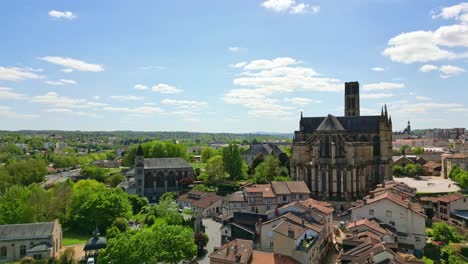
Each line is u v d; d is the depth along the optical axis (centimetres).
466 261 11275
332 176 19288
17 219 14950
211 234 14700
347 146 19275
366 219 12350
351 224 12188
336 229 14600
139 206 19538
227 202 16638
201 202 18712
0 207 15050
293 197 16838
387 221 12669
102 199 16300
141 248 9875
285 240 9950
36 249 12644
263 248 11244
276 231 10106
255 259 9550
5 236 12888
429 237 13050
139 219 17525
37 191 16975
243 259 9200
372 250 8744
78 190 18212
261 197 16638
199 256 12194
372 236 10569
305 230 10650
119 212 16338
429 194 18725
